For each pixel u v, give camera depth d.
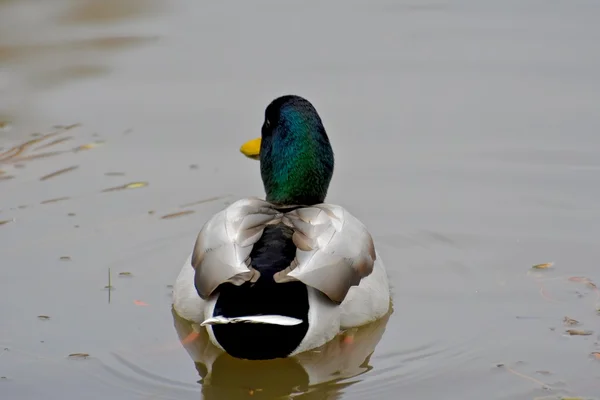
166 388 8.57
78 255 11.19
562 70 16.22
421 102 15.31
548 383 8.47
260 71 16.59
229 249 8.80
